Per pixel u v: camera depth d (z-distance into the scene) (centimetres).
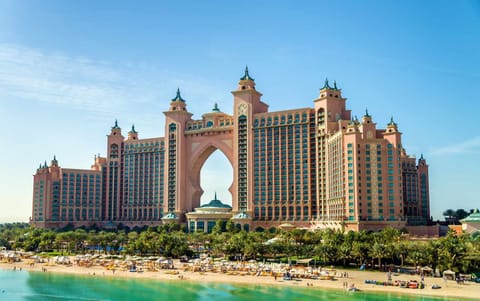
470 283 16012
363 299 14150
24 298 15538
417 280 16412
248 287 16312
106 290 16438
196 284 17062
